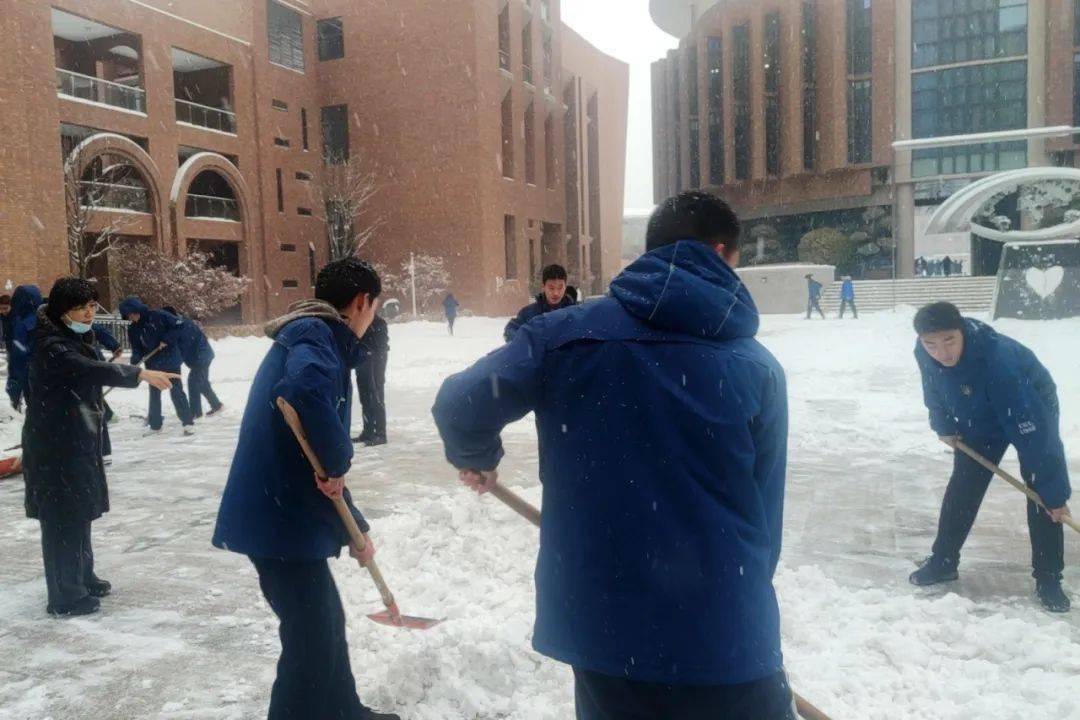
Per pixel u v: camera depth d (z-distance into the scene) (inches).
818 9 2185.0
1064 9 1983.3
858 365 598.9
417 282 1612.9
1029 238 1213.1
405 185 1679.4
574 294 245.1
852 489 249.9
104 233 1107.9
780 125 2258.9
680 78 2645.2
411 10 1656.0
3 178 859.4
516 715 113.0
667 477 65.0
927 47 2123.5
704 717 64.1
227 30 1398.9
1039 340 706.8
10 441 353.4
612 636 63.7
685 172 2596.0
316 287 109.7
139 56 1229.1
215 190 1425.9
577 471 67.1
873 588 165.0
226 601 163.9
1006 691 118.0
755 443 69.8
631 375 66.4
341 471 98.1
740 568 64.6
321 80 1718.8
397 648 133.6
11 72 891.4
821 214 2314.2
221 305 1210.6
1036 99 2033.7
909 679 121.0
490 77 1681.8
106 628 150.2
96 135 1119.0
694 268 69.6
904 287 1598.2
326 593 106.1
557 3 2053.4
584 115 2303.2
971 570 173.5
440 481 273.4
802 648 133.1
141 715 118.2
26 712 119.0
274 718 104.0
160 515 234.7
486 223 1657.2
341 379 103.0
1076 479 252.1
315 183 1658.5
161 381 152.2
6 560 194.7
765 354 71.0
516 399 68.9
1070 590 160.2
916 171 2143.2
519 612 147.3
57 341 149.8
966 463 161.2
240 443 104.6
